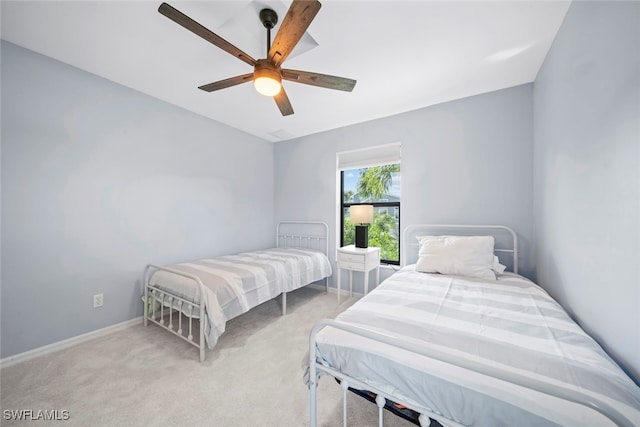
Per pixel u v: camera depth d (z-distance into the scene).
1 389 1.36
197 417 1.19
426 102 2.44
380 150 2.87
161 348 1.79
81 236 1.90
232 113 2.74
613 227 0.93
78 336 1.87
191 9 1.34
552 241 1.58
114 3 1.31
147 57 1.77
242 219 3.29
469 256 1.89
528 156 2.07
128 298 2.16
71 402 1.28
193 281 1.79
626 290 0.85
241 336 2.00
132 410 1.23
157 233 2.38
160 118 2.40
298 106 2.54
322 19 1.39
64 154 1.83
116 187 2.10
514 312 1.14
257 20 1.41
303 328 2.15
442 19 1.39
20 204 1.65
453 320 1.04
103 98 2.02
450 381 0.72
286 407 1.26
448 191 2.42
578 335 0.92
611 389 0.63
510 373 0.58
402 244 2.64
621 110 0.87
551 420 0.60
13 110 1.62
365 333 0.79
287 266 2.45
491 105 2.22
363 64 1.82
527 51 1.67
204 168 2.82
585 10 1.13
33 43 1.62
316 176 3.37
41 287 1.72
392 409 0.87
